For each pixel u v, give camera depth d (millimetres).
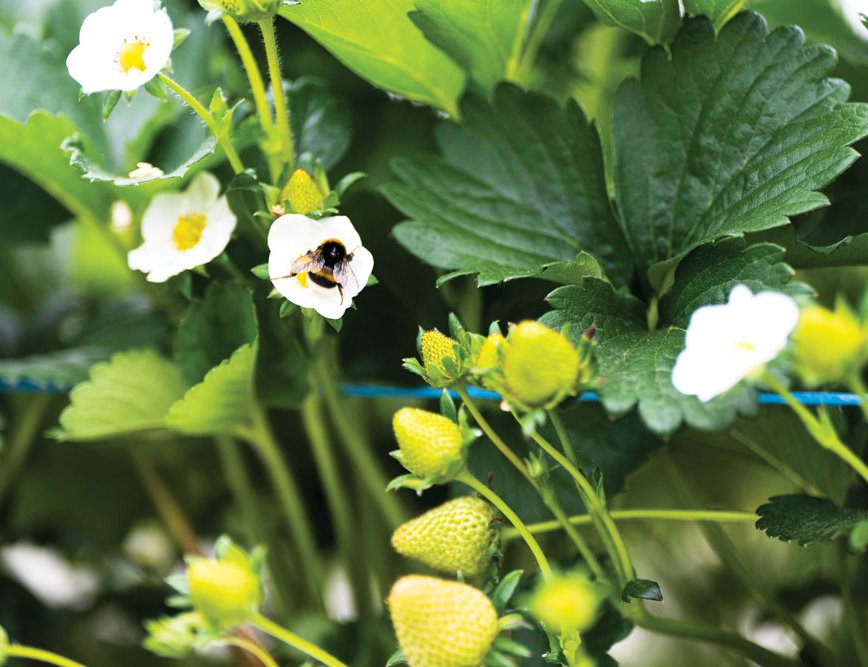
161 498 804
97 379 709
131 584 818
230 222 678
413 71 719
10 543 826
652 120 686
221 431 720
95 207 754
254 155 700
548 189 703
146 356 717
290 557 804
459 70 723
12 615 794
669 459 733
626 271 688
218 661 792
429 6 688
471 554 633
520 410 606
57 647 793
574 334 637
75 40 766
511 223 700
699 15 678
